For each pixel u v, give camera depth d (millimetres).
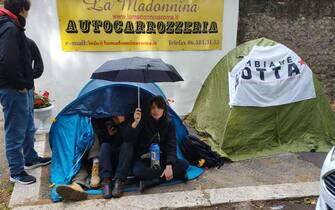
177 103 6391
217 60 6363
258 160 4730
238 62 5070
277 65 4984
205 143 4586
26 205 3609
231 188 3941
